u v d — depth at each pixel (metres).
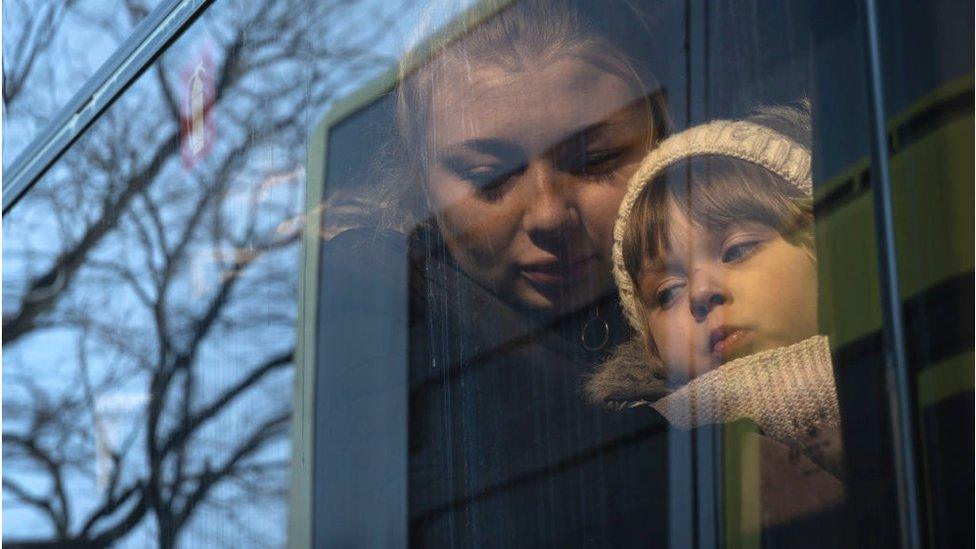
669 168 0.96
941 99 0.79
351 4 1.19
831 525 0.83
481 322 1.05
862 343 0.83
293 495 1.20
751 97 0.92
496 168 1.04
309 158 1.23
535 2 1.03
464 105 1.06
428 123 1.09
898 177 0.80
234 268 1.31
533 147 1.02
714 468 0.89
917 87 0.80
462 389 1.06
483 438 1.03
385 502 1.11
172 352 1.40
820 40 0.87
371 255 1.15
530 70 1.02
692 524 0.89
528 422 1.00
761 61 0.91
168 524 1.36
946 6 0.79
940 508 0.77
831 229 0.86
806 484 0.85
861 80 0.84
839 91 0.85
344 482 1.15
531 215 1.02
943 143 0.79
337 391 1.17
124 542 1.44
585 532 0.95
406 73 1.12
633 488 0.93
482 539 1.02
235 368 1.29
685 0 0.96
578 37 1.00
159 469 1.40
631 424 0.94
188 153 1.40
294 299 1.23
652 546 0.91
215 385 1.32
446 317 1.08
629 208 0.97
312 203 1.22
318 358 1.20
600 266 0.98
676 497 0.91
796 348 0.88
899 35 0.81
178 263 1.40
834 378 0.85
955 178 0.78
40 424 1.63
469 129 1.05
